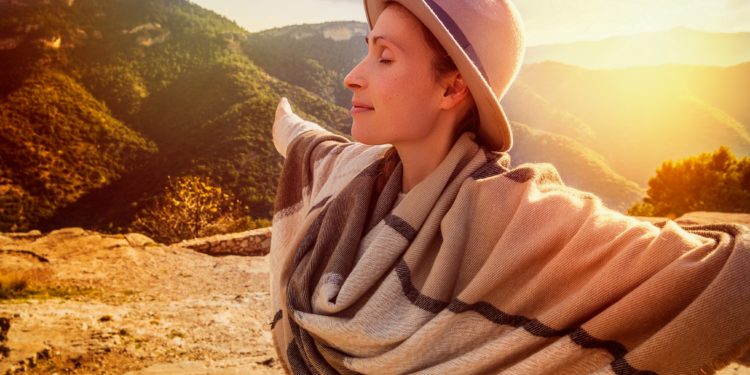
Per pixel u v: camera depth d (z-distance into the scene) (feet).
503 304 2.15
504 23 2.48
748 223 17.72
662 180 89.35
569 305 1.92
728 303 1.60
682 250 1.83
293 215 4.27
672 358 1.67
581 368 1.88
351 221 2.81
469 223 2.36
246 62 460.55
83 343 12.59
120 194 297.94
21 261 27.14
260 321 17.93
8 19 395.34
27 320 13.82
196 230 110.73
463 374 2.05
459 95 2.52
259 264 32.32
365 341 2.28
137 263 29.50
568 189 2.40
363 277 2.42
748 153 424.46
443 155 2.70
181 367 11.73
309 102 386.93
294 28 549.13
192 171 269.85
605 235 2.01
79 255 29.63
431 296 2.22
